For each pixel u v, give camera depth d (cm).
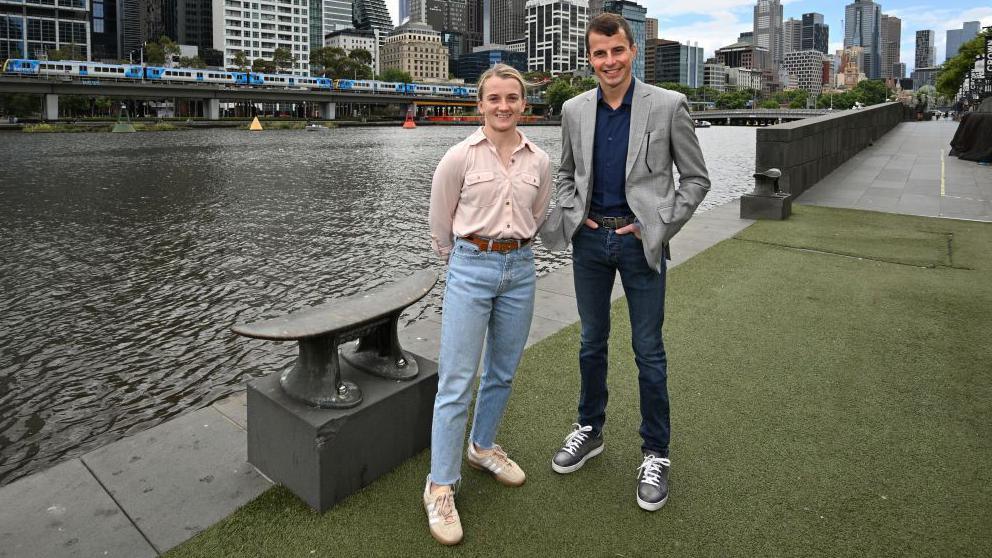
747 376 410
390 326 302
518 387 395
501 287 263
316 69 15575
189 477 300
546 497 286
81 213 1568
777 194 994
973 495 283
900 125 3816
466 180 255
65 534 260
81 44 16875
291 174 2572
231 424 351
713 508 277
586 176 273
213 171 2711
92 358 648
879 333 487
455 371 262
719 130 11444
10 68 8600
